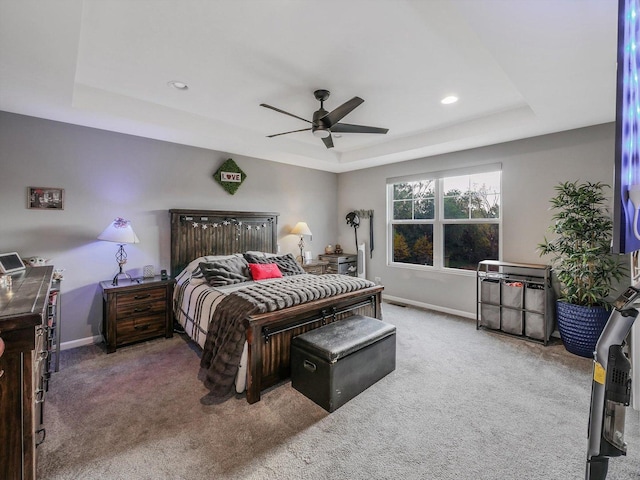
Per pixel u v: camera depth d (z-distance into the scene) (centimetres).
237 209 448
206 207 417
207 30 188
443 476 158
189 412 211
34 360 133
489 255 412
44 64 198
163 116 316
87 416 206
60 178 312
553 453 173
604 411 95
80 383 249
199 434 189
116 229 315
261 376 228
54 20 155
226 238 429
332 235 588
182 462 167
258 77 249
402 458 170
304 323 257
